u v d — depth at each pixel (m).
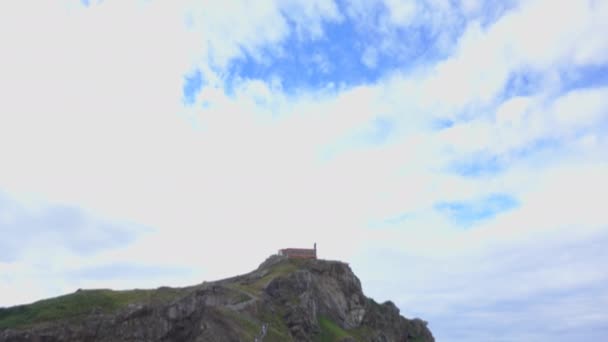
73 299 134.38
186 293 147.75
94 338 122.00
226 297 159.25
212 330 131.50
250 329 144.00
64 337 119.50
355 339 193.88
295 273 194.75
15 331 116.94
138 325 128.25
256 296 171.88
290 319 171.75
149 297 140.88
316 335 178.12
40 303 131.88
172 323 133.38
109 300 136.62
